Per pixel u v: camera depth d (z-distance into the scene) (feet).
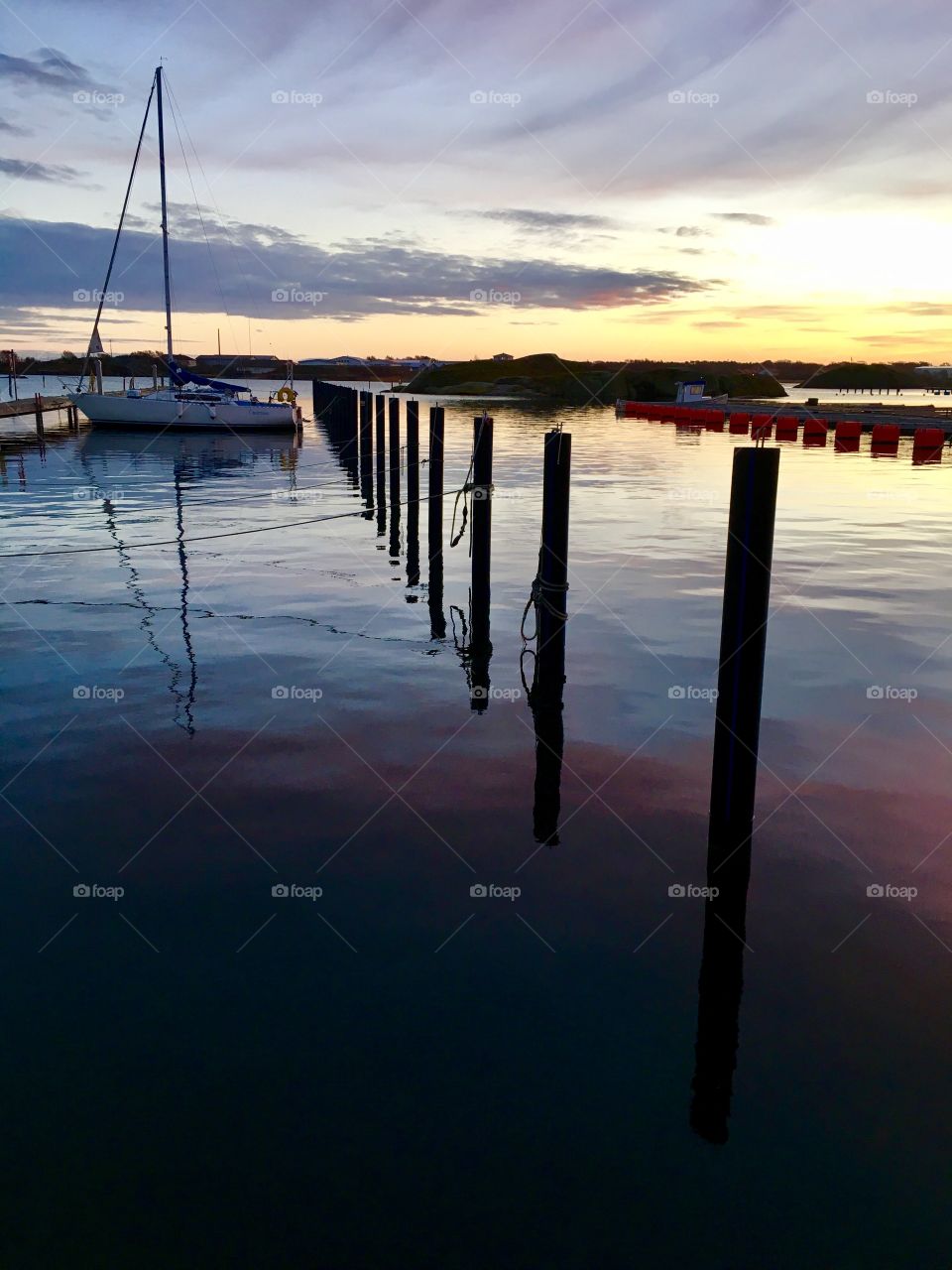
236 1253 8.64
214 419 122.31
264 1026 11.69
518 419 174.29
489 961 12.95
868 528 50.88
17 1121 10.14
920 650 27.84
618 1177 9.45
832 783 18.51
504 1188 9.33
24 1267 8.48
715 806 15.87
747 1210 9.09
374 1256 8.60
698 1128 10.02
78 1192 9.27
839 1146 9.80
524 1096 10.50
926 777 18.79
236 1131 10.02
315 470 89.56
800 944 13.29
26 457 96.53
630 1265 8.54
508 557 45.03
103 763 19.61
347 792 18.28
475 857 15.74
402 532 53.16
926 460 89.25
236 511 61.16
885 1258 8.61
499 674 26.14
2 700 23.49
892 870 15.23
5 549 45.96
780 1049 11.22
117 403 119.85
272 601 35.22
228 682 25.20
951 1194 9.25
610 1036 11.48
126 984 12.51
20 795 18.08
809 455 94.07
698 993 12.25
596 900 14.44
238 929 13.75
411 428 47.06
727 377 232.53
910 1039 11.36
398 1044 11.36
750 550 14.89
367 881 15.03
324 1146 9.84
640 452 102.01
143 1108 10.34
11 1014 11.90
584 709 23.07
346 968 12.85
